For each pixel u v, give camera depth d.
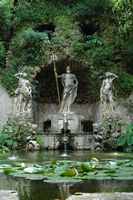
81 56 24.55
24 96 21.70
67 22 25.81
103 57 24.41
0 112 23.33
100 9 25.84
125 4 25.38
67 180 6.62
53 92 25.66
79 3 26.58
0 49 24.61
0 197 4.51
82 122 23.56
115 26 25.53
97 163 10.09
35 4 26.59
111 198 4.43
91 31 26.88
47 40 24.47
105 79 22.45
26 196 5.11
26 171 7.78
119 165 9.49
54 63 23.44
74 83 24.00
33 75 24.11
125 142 19.61
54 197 5.04
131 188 5.86
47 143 20.55
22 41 24.69
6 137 20.39
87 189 5.75
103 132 20.62
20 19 26.02
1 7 25.19
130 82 23.59
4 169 8.05
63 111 23.50
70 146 20.80
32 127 20.94
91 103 25.64
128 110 23.30
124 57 24.45
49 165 9.23
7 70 24.05
